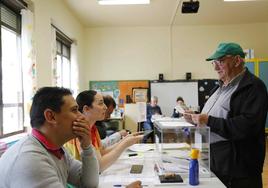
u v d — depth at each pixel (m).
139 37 6.75
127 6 5.14
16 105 3.20
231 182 1.60
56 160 1.10
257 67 6.06
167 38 6.73
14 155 0.95
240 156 1.59
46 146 1.05
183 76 6.71
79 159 1.55
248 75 1.64
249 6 5.27
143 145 2.56
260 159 1.62
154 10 5.43
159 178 1.56
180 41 6.72
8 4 3.01
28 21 3.16
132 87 6.74
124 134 2.62
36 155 0.96
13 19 3.16
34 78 3.18
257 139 1.59
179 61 6.72
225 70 1.71
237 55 1.67
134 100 6.69
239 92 1.60
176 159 1.75
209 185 1.46
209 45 6.67
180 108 2.07
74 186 1.35
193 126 1.70
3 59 2.97
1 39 2.91
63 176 1.15
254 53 6.57
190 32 6.70
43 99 1.05
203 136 1.72
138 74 6.76
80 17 5.84
